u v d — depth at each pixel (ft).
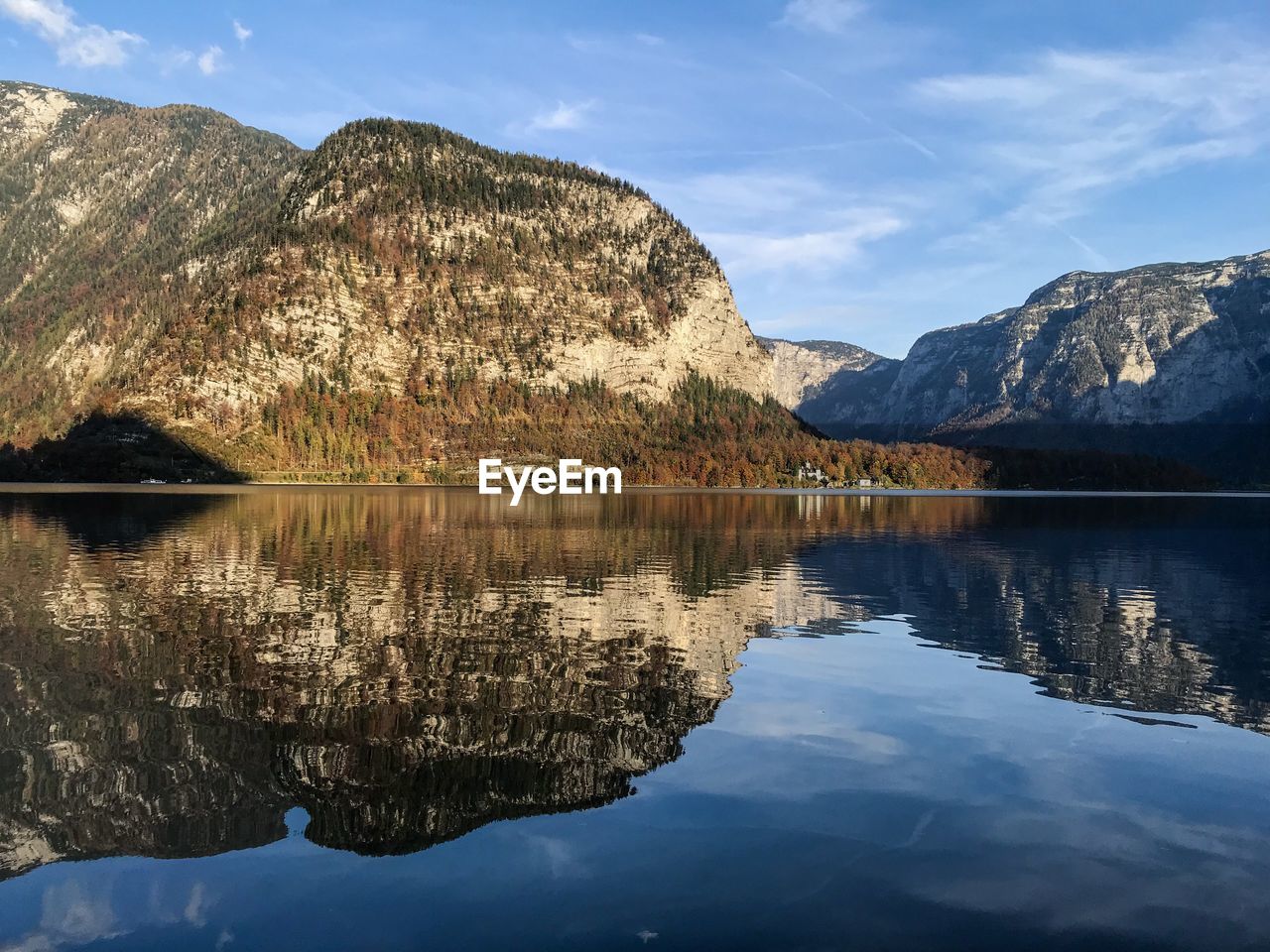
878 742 65.00
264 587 131.23
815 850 47.34
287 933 39.14
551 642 95.61
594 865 45.50
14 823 49.44
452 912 40.86
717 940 38.63
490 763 59.21
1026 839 49.11
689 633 102.89
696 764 59.98
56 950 37.47
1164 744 65.67
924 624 111.86
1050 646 99.40
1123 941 39.14
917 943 38.68
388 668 82.48
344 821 50.19
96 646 89.76
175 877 43.96
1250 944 38.99
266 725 65.77
